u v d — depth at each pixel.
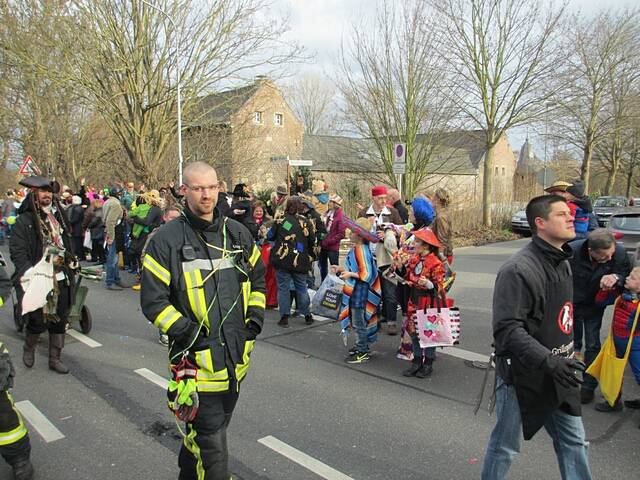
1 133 22.44
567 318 2.60
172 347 2.60
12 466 3.21
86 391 4.68
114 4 15.88
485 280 9.89
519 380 2.53
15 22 15.43
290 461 3.47
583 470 2.63
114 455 3.56
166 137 18.20
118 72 16.56
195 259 2.53
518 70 18.03
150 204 9.22
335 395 4.57
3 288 3.17
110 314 7.50
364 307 5.36
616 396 4.04
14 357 5.57
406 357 5.29
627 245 8.91
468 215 18.81
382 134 19.83
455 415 4.18
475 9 17.94
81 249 12.55
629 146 30.16
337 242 7.85
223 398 2.59
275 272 7.12
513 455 2.70
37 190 4.79
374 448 3.64
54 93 20.66
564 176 35.75
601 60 22.34
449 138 20.05
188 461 2.69
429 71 18.48
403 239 5.99
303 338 6.34
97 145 23.98
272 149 36.47
